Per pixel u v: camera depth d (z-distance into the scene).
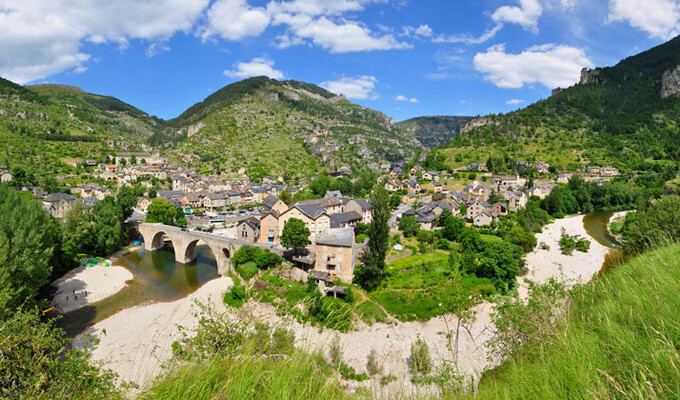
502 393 8.14
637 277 11.84
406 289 51.91
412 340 41.53
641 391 6.27
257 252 62.53
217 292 56.69
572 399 6.93
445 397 8.85
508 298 14.39
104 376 12.74
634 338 7.85
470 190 132.00
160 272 69.69
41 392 11.34
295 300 49.53
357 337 41.78
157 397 8.26
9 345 12.41
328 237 56.91
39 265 37.84
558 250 78.19
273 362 9.10
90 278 63.59
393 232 79.94
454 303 48.34
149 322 46.22
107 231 79.81
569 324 9.80
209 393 8.09
